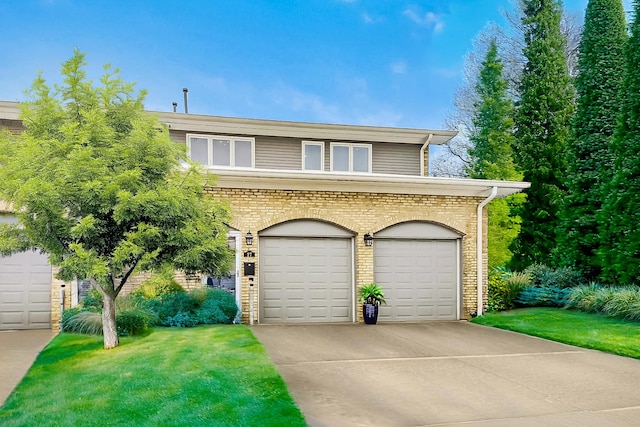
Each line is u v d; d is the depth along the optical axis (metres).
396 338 11.42
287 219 13.63
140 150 8.80
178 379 7.20
